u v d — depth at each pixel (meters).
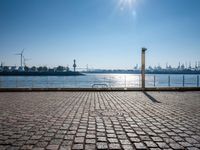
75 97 14.46
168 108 10.03
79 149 4.78
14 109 9.71
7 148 4.83
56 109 9.70
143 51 19.56
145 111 9.25
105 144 5.10
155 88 19.62
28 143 5.14
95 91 19.25
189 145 5.06
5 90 19.11
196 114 8.63
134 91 19.20
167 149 4.81
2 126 6.70
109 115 8.35
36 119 7.64
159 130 6.29
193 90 19.97
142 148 4.86
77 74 144.12
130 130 6.27
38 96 15.17
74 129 6.34
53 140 5.36
